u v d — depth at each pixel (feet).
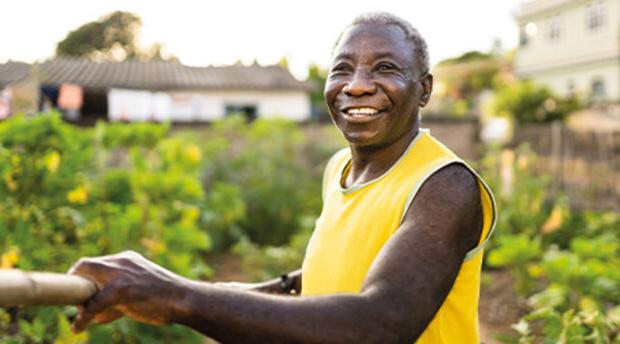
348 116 5.03
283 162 30.91
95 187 14.38
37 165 12.01
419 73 5.10
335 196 5.56
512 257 17.65
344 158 6.22
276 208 28.96
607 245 17.29
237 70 65.51
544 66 71.20
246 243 23.68
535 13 71.05
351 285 4.84
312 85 62.75
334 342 3.66
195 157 19.54
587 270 13.98
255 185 29.81
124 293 3.65
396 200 4.67
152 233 15.03
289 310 3.69
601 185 30.66
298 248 22.56
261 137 32.09
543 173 34.55
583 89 66.08
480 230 4.64
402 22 5.12
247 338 3.67
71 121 35.09
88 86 46.14
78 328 3.70
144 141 18.51
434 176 4.57
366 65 4.95
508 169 31.32
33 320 10.70
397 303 3.86
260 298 3.76
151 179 15.51
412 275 4.00
